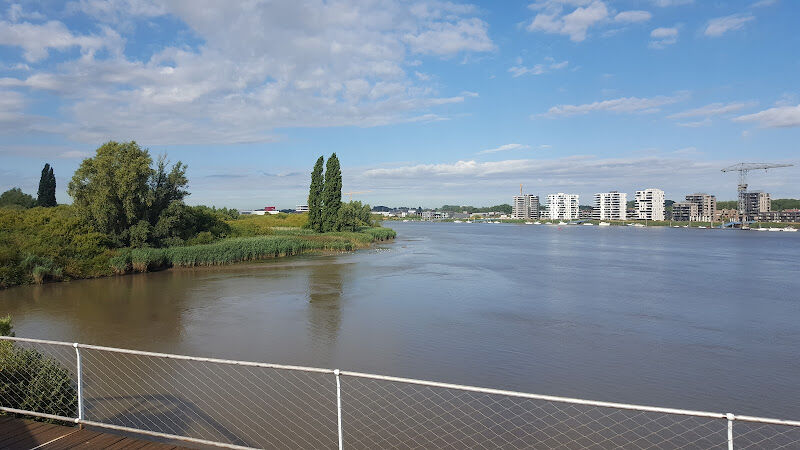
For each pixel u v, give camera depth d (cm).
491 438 1032
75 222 3991
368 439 1009
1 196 7569
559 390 1359
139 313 2327
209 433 1018
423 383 639
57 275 3378
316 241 6050
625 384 1418
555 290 3141
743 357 1698
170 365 1473
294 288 3114
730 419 535
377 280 3506
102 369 1416
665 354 1719
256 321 2156
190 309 2425
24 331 1958
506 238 10625
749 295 3011
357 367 1520
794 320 2297
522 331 2023
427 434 1043
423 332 1981
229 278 3584
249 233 6306
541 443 1016
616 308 2552
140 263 3912
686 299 2848
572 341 1877
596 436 1055
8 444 737
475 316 2303
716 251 6906
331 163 7719
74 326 2048
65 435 775
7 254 3203
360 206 11406
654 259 5522
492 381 1417
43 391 922
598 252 6588
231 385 1305
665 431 1089
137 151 4278
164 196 4603
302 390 1277
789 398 1327
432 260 5088
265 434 1016
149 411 1124
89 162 4112
